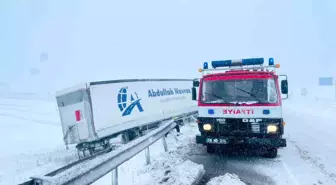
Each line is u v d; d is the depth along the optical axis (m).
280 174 6.55
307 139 10.41
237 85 7.80
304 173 6.58
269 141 7.11
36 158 9.43
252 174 6.60
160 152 8.99
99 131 9.23
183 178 6.08
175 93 14.65
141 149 6.81
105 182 6.62
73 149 11.02
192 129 13.86
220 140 7.56
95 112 9.22
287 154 8.32
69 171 4.42
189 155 8.41
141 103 11.55
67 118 9.62
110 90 10.00
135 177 6.51
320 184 5.90
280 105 7.21
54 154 10.11
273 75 7.59
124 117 10.42
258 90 7.57
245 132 7.41
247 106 7.42
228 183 5.75
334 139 10.32
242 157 8.12
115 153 5.59
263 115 7.25
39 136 13.70
